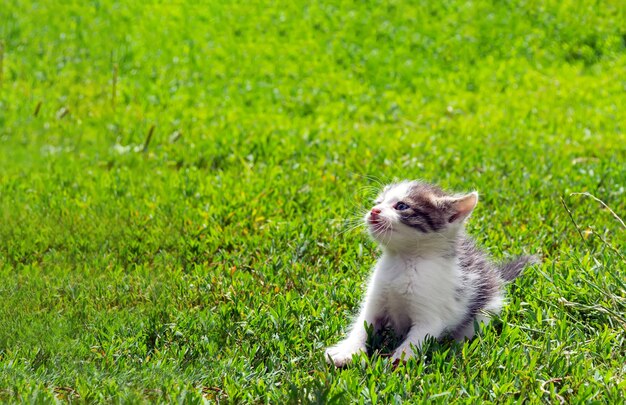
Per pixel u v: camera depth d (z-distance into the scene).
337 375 6.85
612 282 8.34
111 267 9.95
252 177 13.21
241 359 7.32
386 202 7.79
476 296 7.91
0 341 7.73
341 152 14.62
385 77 23.02
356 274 9.35
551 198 12.08
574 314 8.02
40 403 6.32
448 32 26.56
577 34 26.22
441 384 6.59
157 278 9.41
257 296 8.66
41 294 9.05
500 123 18.11
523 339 7.52
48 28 25.53
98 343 7.76
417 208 7.62
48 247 10.73
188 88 21.22
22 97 19.03
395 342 7.70
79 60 23.00
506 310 7.97
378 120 19.19
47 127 16.95
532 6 28.16
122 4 28.45
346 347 7.52
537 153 15.02
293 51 24.95
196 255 10.23
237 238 10.46
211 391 6.85
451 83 22.52
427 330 7.48
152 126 15.54
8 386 6.66
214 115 18.53
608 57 24.92
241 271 9.45
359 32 26.70
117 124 17.08
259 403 6.65
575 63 24.55
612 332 7.57
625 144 16.05
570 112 19.16
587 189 12.38
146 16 27.50
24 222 11.36
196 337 7.75
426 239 7.60
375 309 7.78
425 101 20.89
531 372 6.73
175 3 29.00
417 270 7.54
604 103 20.25
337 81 22.36
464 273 7.84
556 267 9.08
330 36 26.30
